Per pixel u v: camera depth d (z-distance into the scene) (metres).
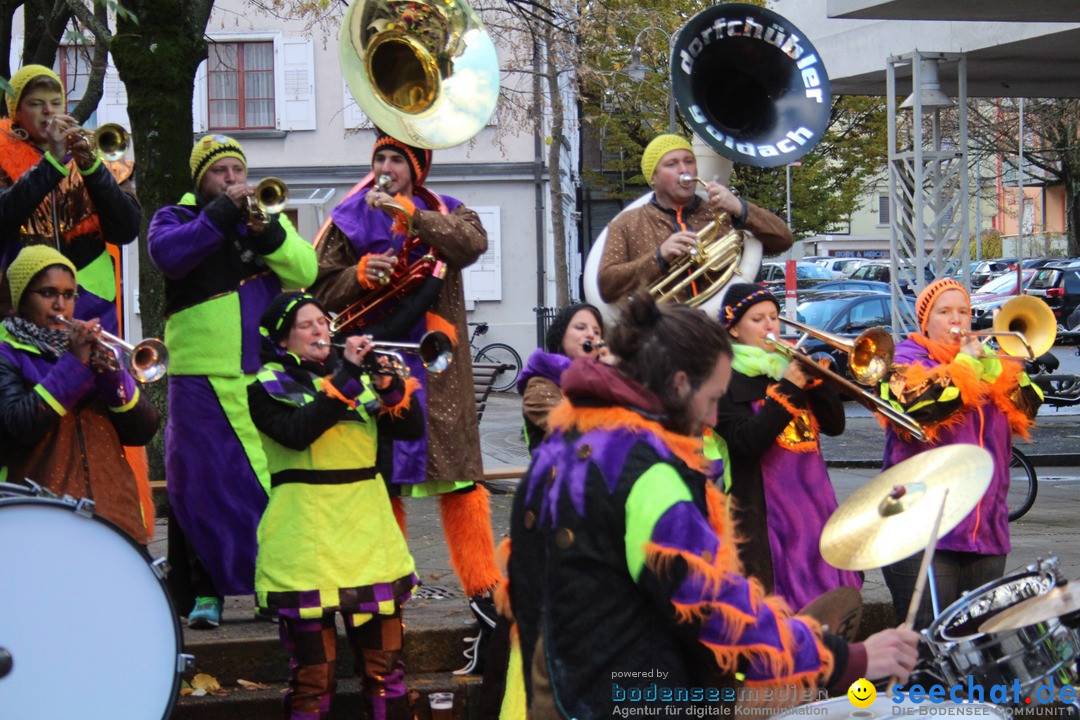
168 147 16.09
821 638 5.79
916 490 6.59
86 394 9.52
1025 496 22.45
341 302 11.19
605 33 37.41
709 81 12.48
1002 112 78.56
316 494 9.23
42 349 9.36
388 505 9.66
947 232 34.09
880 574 13.30
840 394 10.13
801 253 84.88
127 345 8.92
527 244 46.81
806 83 12.45
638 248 11.78
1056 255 104.56
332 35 45.91
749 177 65.00
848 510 6.79
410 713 10.37
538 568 5.92
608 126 53.41
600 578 5.67
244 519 10.97
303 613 9.09
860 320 39.81
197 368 10.91
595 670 5.61
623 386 5.77
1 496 7.77
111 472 9.55
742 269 11.79
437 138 11.45
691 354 5.73
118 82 43.94
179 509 11.02
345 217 11.51
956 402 10.70
